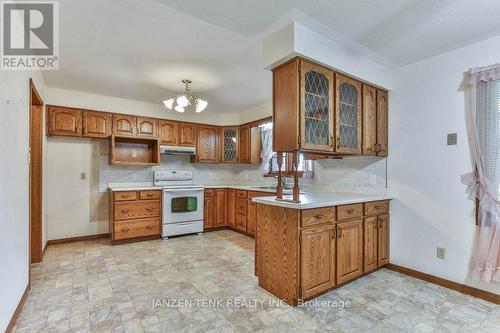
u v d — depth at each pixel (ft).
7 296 5.59
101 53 8.70
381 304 7.11
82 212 13.69
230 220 16.07
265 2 5.92
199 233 15.06
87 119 12.96
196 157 16.33
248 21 6.74
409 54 8.58
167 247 12.32
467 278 7.82
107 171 14.33
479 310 6.84
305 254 7.00
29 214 7.75
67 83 11.63
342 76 8.25
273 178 15.64
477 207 7.66
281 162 7.91
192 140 16.20
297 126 7.00
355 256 8.36
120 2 6.04
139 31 7.32
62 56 8.91
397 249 9.52
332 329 5.97
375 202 9.14
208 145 16.80
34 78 8.91
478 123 7.55
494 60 7.41
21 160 6.88
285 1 5.87
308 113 7.30
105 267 9.70
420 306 7.02
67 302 7.09
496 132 7.22
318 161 12.15
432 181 8.66
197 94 13.29
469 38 7.50
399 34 7.30
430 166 8.72
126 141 14.74
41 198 10.42
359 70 8.53
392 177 9.69
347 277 8.09
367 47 8.09
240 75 10.69
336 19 6.59
